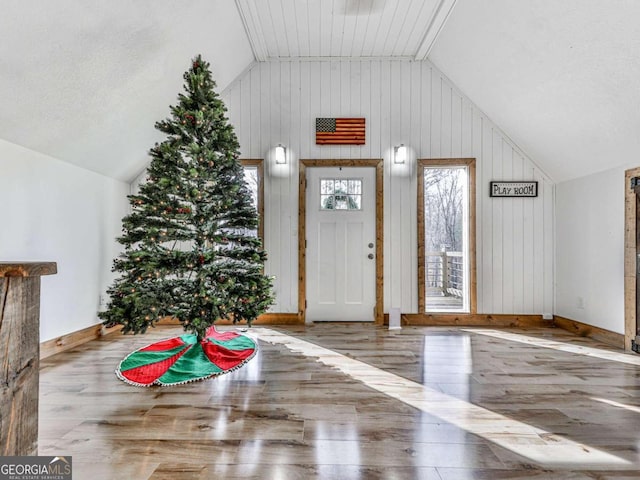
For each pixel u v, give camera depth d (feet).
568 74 8.75
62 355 9.06
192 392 6.86
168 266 8.37
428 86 12.75
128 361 8.32
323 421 5.78
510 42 9.39
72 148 9.23
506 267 12.61
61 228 9.35
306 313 12.86
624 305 9.63
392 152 12.79
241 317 9.02
